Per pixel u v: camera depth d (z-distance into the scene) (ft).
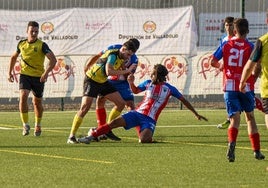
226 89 71.00
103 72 86.48
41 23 134.10
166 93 85.76
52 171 65.05
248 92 70.95
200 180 60.39
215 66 72.02
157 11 134.31
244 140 89.97
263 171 65.00
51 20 134.21
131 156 74.90
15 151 78.79
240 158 73.36
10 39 133.49
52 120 116.78
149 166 67.97
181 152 78.07
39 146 83.30
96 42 134.72
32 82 94.99
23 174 63.41
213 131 100.48
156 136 94.17
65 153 77.20
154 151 78.84
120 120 85.35
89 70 87.04
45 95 133.49
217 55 71.97
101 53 89.15
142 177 61.82
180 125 108.47
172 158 73.36
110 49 87.04
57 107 137.18
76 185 58.08
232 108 70.69
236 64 70.95
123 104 90.07
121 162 70.54
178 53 133.69
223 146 83.71
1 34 133.28
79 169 66.18
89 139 84.94
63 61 134.10
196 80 133.28
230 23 91.50
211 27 136.77
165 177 61.82
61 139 90.74
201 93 133.18
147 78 133.08
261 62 64.59
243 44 71.20
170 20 134.00
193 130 101.71
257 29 136.87
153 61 133.59
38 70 95.04
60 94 133.90
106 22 134.92
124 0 142.82
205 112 128.57
